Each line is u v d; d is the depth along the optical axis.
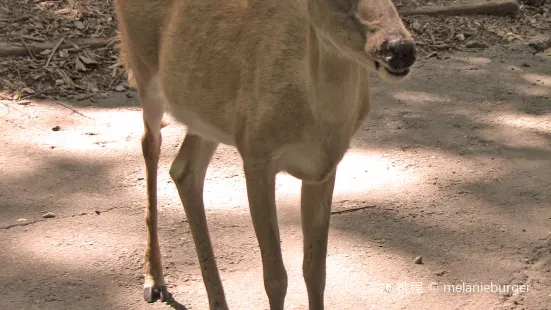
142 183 8.13
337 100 4.85
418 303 6.35
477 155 8.87
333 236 7.28
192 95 5.79
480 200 7.93
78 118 9.45
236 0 5.54
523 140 9.23
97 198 7.82
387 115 9.80
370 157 8.80
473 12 12.72
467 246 7.14
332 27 4.39
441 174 8.44
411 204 7.83
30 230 7.21
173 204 7.77
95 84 10.27
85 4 11.58
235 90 5.39
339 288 6.52
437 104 10.14
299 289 6.53
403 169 8.54
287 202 7.84
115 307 6.28
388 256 6.98
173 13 5.96
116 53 10.78
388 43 4.12
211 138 5.95
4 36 10.73
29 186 7.95
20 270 6.65
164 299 6.40
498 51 11.84
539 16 12.83
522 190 8.12
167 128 9.38
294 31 5.08
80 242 7.07
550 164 8.66
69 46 10.76
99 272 6.68
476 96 10.39
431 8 12.65
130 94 10.12
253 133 5.20
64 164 8.40
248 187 5.32
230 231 7.31
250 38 5.30
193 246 7.12
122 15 6.41
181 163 6.30
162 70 6.06
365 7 4.25
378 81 10.79
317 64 4.80
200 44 5.66
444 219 7.58
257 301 6.36
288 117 5.02
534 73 11.14
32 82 10.14
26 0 11.47
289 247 7.10
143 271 6.73
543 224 7.48
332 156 5.11
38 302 6.26
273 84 5.05
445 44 11.93
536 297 6.44
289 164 5.31
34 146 8.74
